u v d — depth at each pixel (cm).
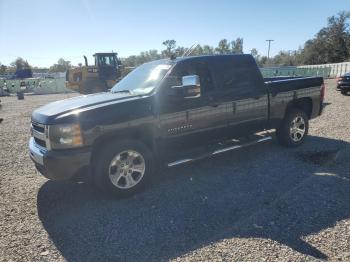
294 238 346
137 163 473
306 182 494
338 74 4394
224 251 328
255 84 598
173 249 336
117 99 475
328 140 720
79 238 365
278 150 658
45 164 425
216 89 547
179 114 504
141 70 585
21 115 1378
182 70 520
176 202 445
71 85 2255
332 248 326
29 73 4531
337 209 406
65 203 457
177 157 526
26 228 391
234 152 657
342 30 7388
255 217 394
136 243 350
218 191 475
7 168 619
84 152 427
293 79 671
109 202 454
